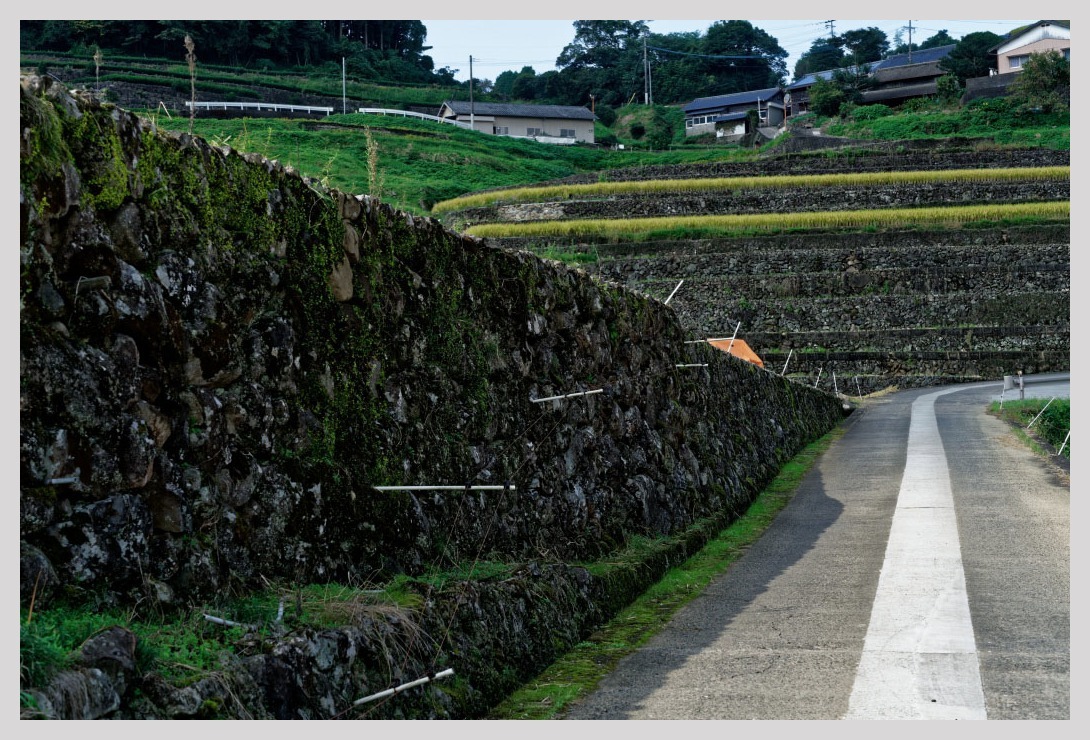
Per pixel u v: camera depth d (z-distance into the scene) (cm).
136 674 380
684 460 1310
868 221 5669
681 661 711
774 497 1659
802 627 801
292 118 6719
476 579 667
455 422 744
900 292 5197
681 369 1414
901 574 991
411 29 11556
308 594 521
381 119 7894
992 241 5416
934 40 13712
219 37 8288
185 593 453
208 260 501
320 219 602
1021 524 1258
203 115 5891
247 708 408
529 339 903
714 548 1197
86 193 429
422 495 675
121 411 431
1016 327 4962
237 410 506
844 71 9600
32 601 365
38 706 328
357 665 485
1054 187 5997
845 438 2689
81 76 5709
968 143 6950
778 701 608
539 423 888
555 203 5969
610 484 1037
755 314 5188
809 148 7625
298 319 569
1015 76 8275
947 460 2012
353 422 612
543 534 847
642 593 940
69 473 404
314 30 9425
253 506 507
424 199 6022
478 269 820
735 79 12625
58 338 406
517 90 12669
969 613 818
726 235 5569
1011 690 616
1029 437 2350
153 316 454
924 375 4884
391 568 613
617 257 5416
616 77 12519
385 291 670
